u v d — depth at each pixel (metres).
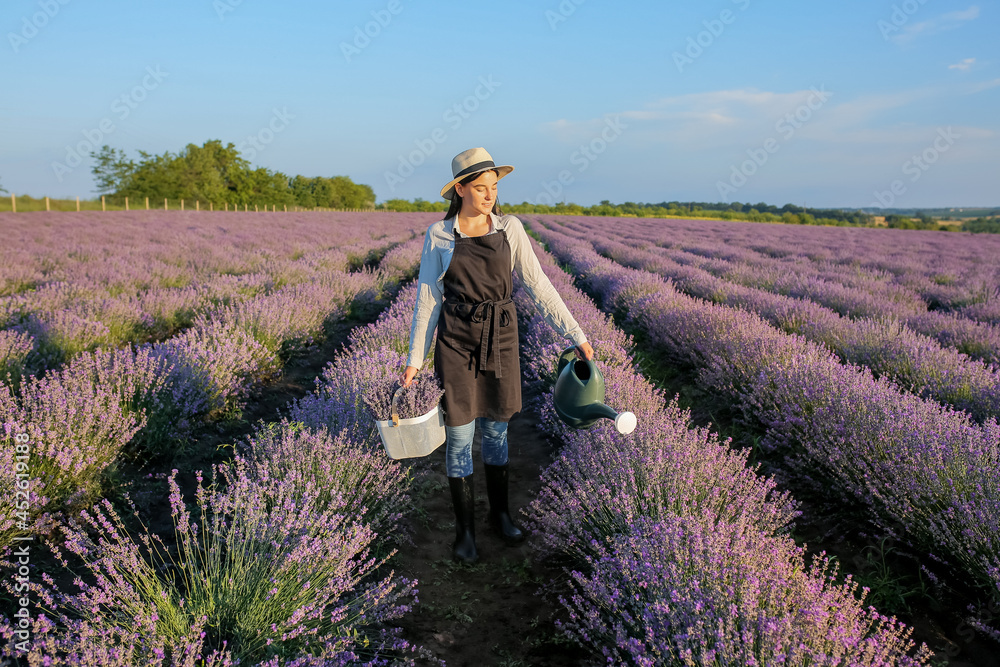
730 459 2.65
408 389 2.29
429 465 3.40
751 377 4.03
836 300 8.09
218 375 3.97
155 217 26.39
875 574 2.35
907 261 14.59
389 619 2.01
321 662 1.60
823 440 2.98
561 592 2.25
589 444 2.72
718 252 17.08
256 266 10.83
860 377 3.57
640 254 14.90
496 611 2.16
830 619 1.66
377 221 33.53
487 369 2.34
